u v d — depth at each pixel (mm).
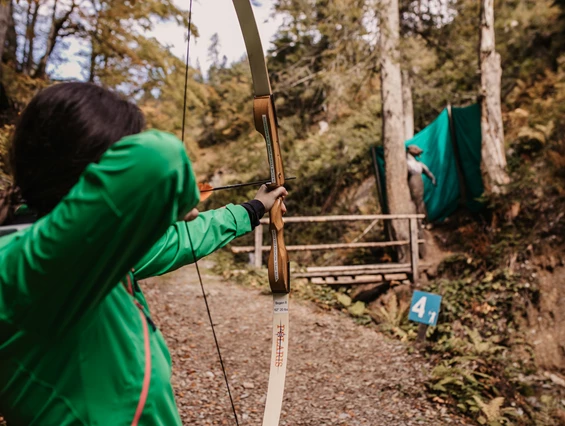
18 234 654
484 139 8469
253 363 4859
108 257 616
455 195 9086
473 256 7898
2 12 6172
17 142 701
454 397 4578
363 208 10719
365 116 12117
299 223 11367
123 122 724
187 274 7770
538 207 7754
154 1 5625
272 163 1503
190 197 647
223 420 3785
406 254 8594
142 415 725
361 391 4609
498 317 6828
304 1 8242
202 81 6867
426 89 11531
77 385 679
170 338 5305
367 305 7922
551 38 11156
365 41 8898
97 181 575
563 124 8820
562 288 6793
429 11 10883
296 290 7406
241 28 1489
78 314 656
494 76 8492
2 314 609
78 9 5984
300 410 4188
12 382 660
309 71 10477
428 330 6438
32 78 6852
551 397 5312
